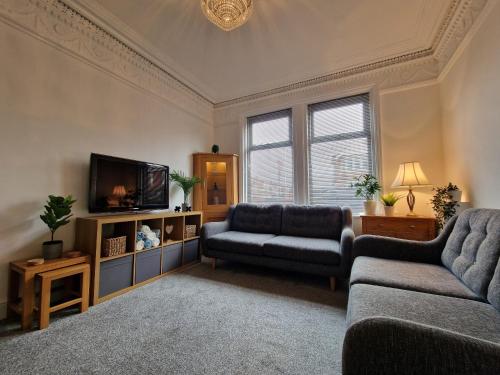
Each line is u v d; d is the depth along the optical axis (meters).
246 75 3.45
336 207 2.96
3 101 1.79
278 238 2.78
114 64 2.62
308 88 3.59
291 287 2.34
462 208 2.17
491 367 0.55
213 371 1.21
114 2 2.15
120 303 1.98
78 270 1.83
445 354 0.58
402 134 2.95
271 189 3.88
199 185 3.71
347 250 2.20
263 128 4.03
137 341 1.45
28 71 1.93
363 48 2.85
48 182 2.04
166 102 3.33
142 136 2.95
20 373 1.18
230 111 4.22
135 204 2.69
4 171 1.79
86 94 2.35
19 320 1.71
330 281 2.33
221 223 3.26
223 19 1.90
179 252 2.91
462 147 2.27
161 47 2.81
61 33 2.15
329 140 3.48
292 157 3.72
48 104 2.05
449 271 1.52
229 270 2.88
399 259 1.80
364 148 3.26
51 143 2.07
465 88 2.17
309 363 1.27
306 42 2.74
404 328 0.64
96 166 2.30
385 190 2.99
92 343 1.43
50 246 1.84
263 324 1.65
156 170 2.99
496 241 1.14
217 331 1.56
